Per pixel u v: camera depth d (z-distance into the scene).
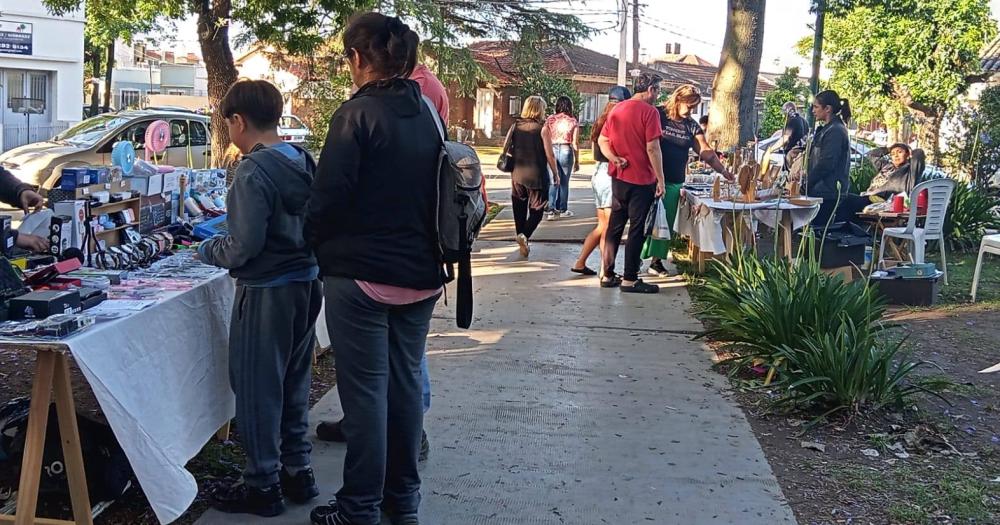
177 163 14.00
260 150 3.24
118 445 3.31
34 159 12.45
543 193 8.93
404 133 3.01
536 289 7.66
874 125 29.69
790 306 5.27
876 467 4.12
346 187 2.93
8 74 24.16
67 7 12.16
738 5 13.12
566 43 34.00
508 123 40.53
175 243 4.59
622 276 8.08
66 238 3.70
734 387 5.22
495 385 5.12
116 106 42.31
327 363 5.45
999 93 13.60
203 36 11.05
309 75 16.95
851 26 19.88
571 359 5.68
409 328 3.24
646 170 7.41
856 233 7.83
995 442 4.47
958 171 13.59
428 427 4.44
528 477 3.89
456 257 3.15
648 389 5.14
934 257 10.04
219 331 3.59
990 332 6.69
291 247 3.27
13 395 4.66
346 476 3.21
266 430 3.36
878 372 4.73
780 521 3.55
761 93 47.59
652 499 3.71
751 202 7.56
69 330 2.71
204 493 3.61
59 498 3.37
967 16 18.92
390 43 3.05
